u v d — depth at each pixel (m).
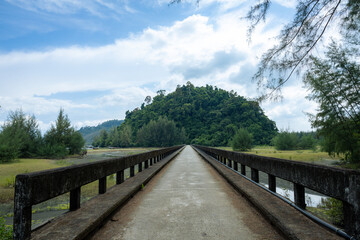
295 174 2.95
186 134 169.25
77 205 3.17
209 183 6.61
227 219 3.34
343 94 12.23
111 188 4.84
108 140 156.25
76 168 2.94
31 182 2.01
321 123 14.89
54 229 2.40
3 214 7.11
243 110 157.88
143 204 4.26
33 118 41.19
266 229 2.91
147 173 7.52
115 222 3.26
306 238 2.12
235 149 64.25
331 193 2.12
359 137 14.27
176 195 5.01
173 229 2.96
